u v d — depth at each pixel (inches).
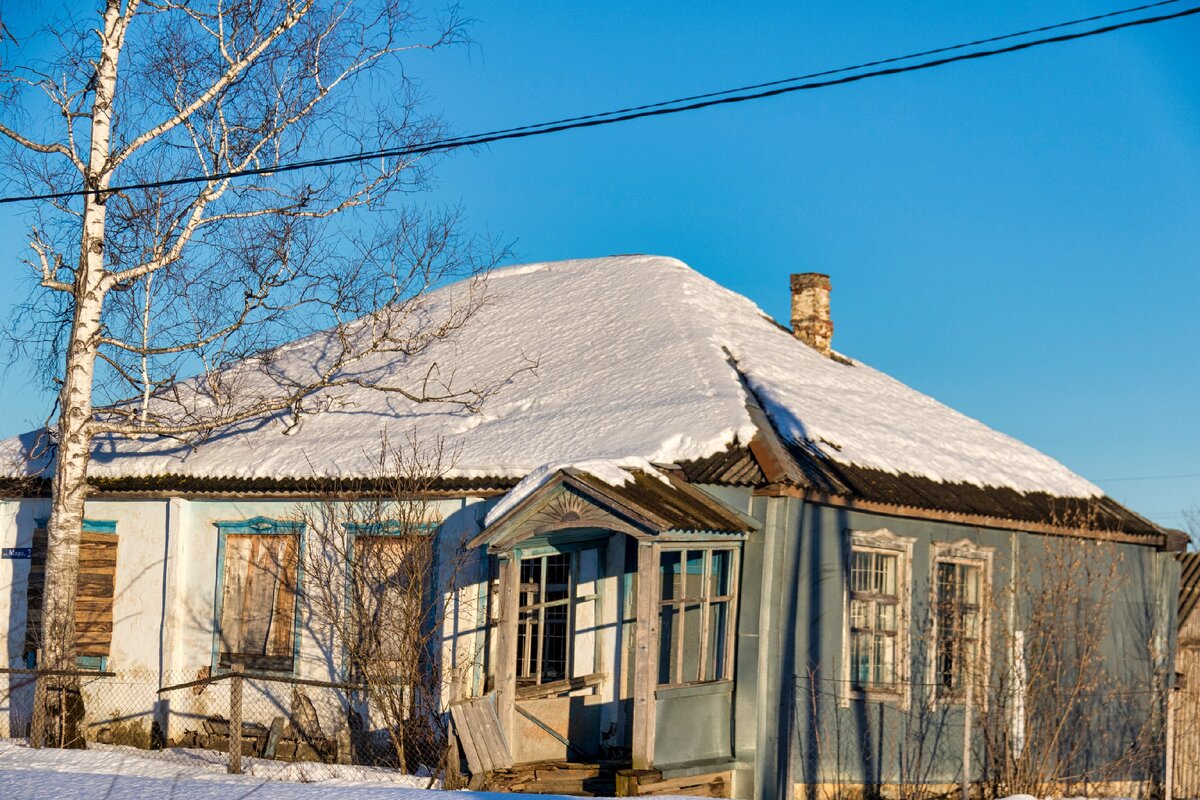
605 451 597.6
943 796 625.0
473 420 706.2
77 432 652.7
